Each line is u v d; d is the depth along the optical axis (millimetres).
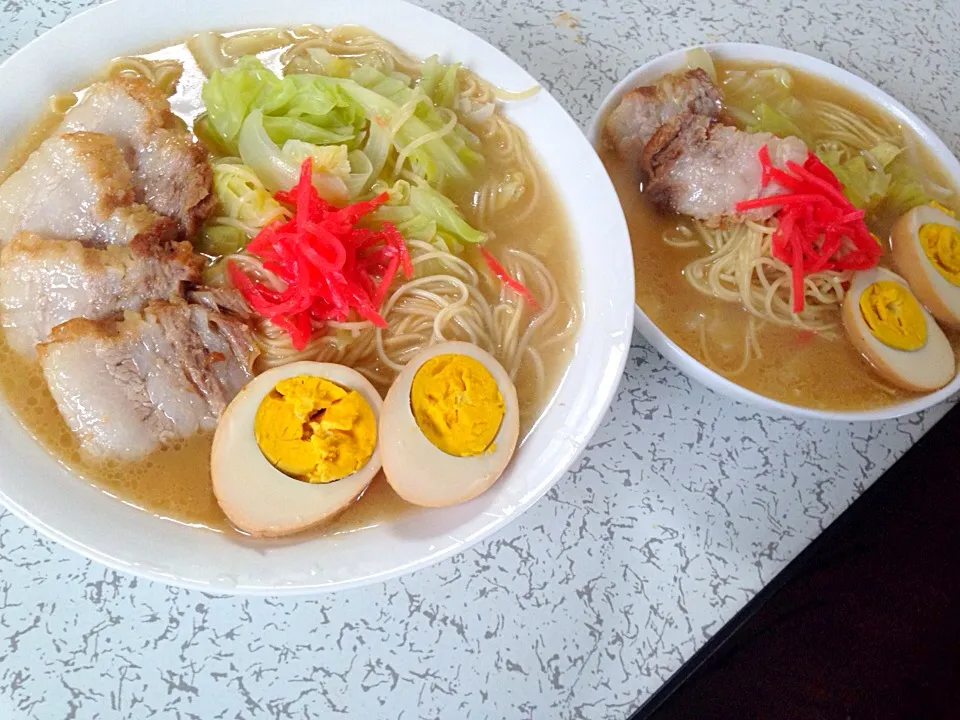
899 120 364
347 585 230
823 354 311
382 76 315
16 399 257
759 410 315
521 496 253
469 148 322
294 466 246
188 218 282
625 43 382
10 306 261
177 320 265
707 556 287
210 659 248
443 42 323
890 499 315
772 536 294
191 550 237
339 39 326
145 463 256
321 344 284
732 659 282
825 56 404
